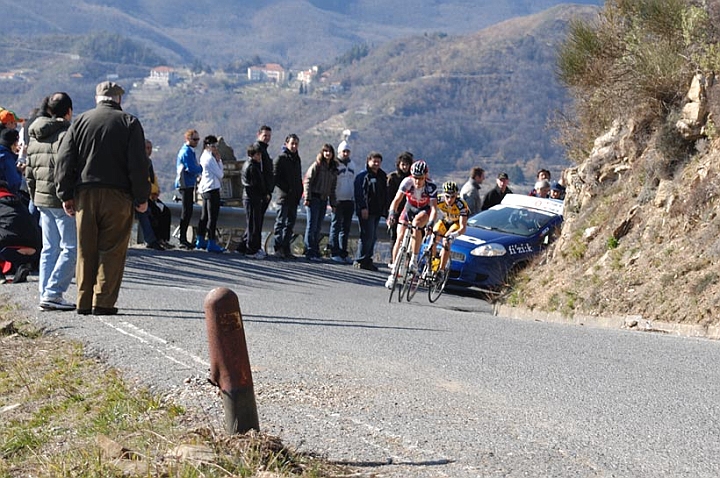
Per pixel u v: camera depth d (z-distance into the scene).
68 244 11.41
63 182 10.91
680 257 14.57
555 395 7.63
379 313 13.34
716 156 15.16
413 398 7.39
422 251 16.70
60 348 9.38
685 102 16.47
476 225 21.09
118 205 11.03
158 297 13.07
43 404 7.56
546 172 24.20
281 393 7.49
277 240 22.25
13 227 13.14
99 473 5.41
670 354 9.89
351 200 23.06
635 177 16.92
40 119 11.41
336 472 5.43
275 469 5.34
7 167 13.66
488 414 6.94
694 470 5.67
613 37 18.89
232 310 5.71
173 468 5.30
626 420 6.83
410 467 5.56
